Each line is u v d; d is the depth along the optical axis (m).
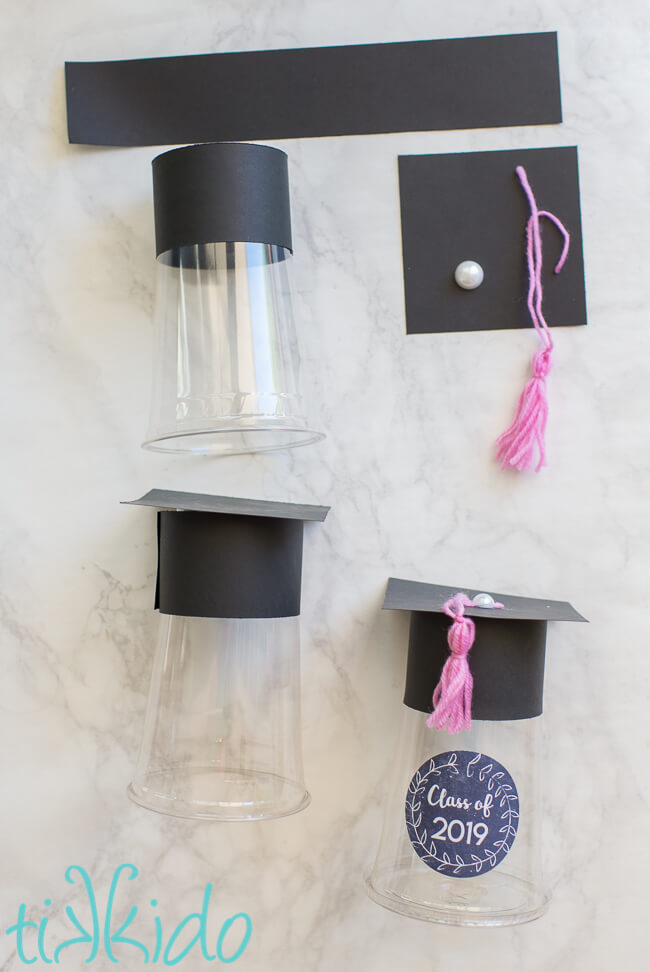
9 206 0.90
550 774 0.87
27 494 0.89
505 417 0.89
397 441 0.89
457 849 0.75
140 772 0.81
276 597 0.78
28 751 0.88
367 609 0.88
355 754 0.88
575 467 0.89
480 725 0.77
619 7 0.90
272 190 0.80
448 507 0.89
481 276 0.89
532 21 0.90
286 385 0.83
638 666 0.88
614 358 0.89
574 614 0.78
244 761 0.81
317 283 0.89
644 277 0.89
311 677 0.88
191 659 0.82
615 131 0.90
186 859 0.88
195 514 0.77
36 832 0.88
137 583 0.89
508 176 0.89
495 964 0.86
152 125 0.90
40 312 0.90
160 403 0.84
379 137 0.90
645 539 0.88
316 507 0.85
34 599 0.89
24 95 0.90
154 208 0.83
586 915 0.86
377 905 0.87
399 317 0.89
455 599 0.76
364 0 0.90
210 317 0.83
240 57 0.90
